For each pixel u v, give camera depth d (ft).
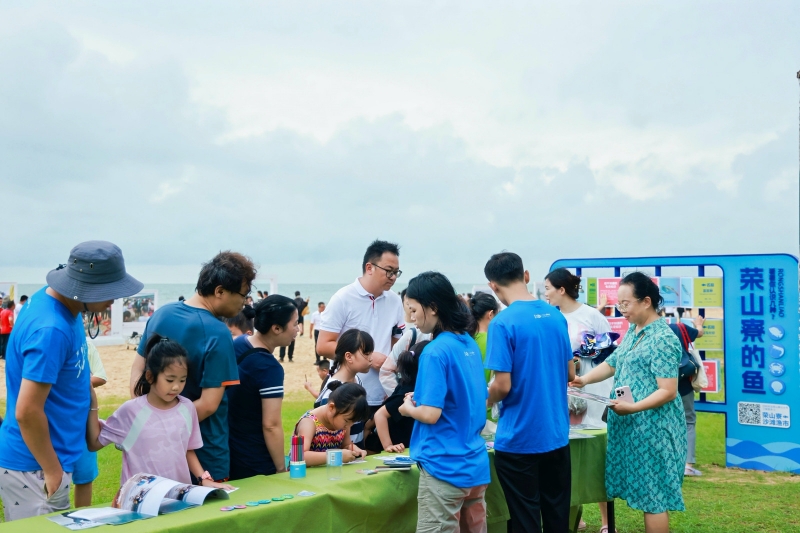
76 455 8.76
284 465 10.44
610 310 25.80
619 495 12.18
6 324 55.93
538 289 59.00
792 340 22.70
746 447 23.26
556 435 10.66
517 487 10.56
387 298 14.90
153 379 8.77
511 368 10.50
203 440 9.65
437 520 9.34
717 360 24.09
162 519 7.61
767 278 23.16
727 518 16.97
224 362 9.41
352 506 9.22
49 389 8.07
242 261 9.70
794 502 18.49
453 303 9.77
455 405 9.45
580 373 15.60
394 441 12.61
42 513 8.41
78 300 8.23
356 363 12.39
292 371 51.98
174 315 9.52
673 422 11.79
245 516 7.93
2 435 8.53
